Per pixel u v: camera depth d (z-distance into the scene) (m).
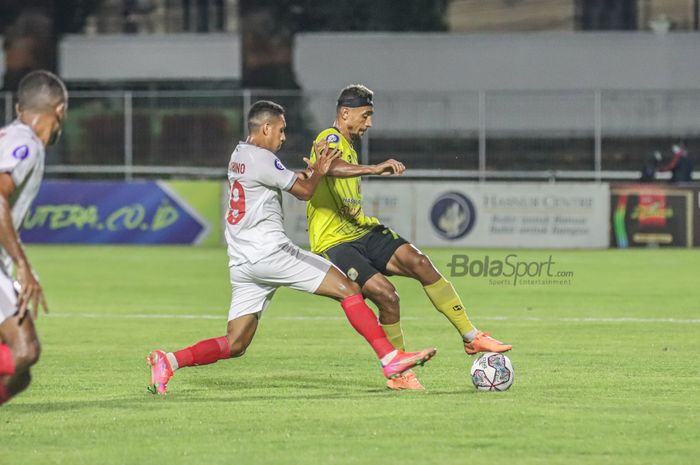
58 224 67.62
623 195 64.31
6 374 16.25
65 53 88.25
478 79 81.12
